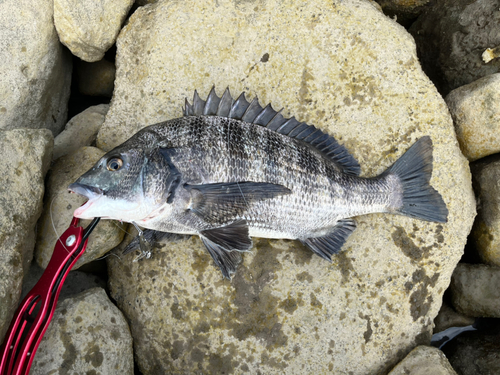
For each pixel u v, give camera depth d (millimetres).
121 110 479
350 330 424
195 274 434
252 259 436
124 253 428
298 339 422
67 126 492
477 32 490
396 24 472
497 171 451
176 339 427
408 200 423
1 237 342
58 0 438
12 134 377
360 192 410
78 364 375
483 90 437
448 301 492
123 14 489
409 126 447
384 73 454
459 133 463
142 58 477
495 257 459
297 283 431
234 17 473
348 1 469
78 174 423
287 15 469
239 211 385
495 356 430
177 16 476
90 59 500
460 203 438
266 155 385
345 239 428
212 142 376
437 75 537
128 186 361
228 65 469
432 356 406
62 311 392
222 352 422
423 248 435
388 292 430
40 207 387
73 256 380
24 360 344
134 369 447
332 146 427
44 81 470
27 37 442
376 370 425
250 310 427
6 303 332
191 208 373
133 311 439
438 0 531
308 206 397
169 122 384
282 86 462
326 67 459
